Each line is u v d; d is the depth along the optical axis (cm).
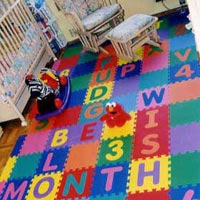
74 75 388
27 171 281
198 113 264
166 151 244
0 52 334
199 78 299
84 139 288
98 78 364
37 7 412
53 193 251
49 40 438
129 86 329
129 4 436
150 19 355
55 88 348
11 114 345
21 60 363
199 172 219
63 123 319
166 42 374
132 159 249
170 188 216
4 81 325
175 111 275
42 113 335
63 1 388
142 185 227
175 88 300
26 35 384
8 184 276
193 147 238
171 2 428
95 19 385
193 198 204
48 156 287
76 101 341
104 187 238
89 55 418
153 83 319
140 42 364
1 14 369
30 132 327
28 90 375
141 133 268
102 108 315
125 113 285
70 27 455
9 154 309
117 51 375
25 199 255
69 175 261
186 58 333
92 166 259
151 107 290
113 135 279
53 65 427
